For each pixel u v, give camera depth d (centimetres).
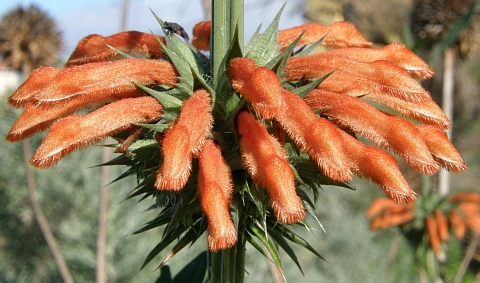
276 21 17
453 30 37
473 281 56
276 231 16
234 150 15
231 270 16
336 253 65
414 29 49
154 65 16
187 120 14
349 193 73
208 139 15
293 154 15
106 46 17
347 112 15
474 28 47
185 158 13
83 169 50
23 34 48
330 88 16
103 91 15
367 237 67
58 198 50
